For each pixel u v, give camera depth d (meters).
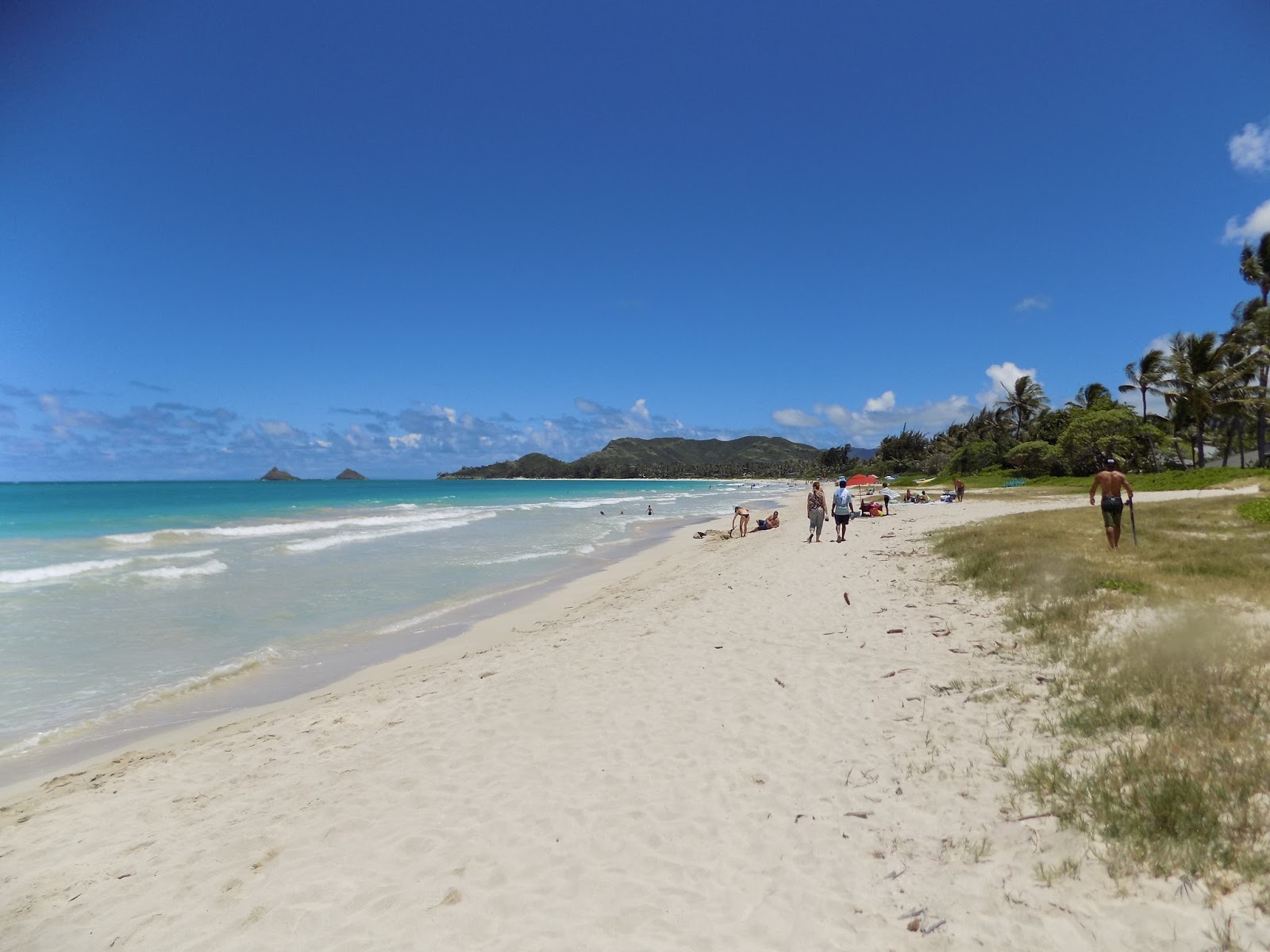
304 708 7.87
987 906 3.22
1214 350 41.31
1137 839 3.47
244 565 18.92
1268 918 2.85
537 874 3.85
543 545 25.42
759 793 4.59
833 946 3.08
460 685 7.91
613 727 6.03
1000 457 67.50
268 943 3.45
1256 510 16.02
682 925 3.33
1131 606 7.75
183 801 5.29
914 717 5.62
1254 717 4.56
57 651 10.29
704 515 44.12
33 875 4.30
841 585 11.91
